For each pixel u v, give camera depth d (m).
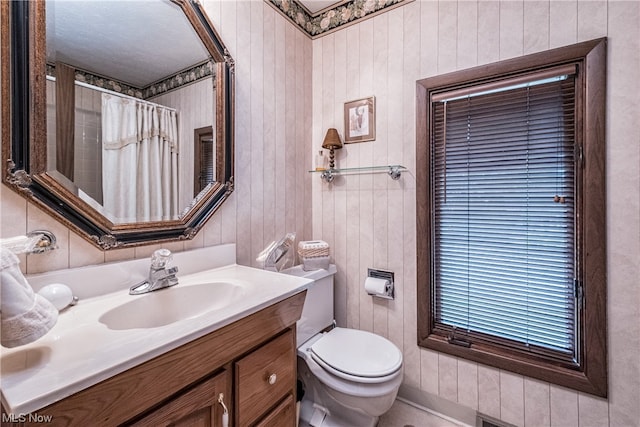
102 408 0.55
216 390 0.77
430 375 1.61
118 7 1.04
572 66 1.24
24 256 0.84
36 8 0.84
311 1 1.86
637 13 1.13
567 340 1.31
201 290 1.10
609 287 1.19
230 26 1.43
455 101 1.54
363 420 1.40
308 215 1.97
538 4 1.30
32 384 0.49
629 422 1.17
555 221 1.32
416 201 1.62
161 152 1.16
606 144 1.18
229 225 1.43
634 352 1.16
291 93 1.81
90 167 0.96
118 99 1.03
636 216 1.14
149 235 1.11
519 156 1.39
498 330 1.46
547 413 1.32
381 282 1.69
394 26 1.68
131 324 0.92
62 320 0.77
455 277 1.57
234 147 1.42
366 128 1.78
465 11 1.47
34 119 0.83
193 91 1.26
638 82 1.13
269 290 1.00
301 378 1.61
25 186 0.82
